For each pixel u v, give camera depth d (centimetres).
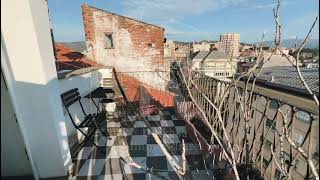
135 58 864
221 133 334
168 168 360
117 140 463
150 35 850
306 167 170
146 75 833
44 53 297
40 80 290
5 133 277
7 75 259
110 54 858
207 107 398
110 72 689
